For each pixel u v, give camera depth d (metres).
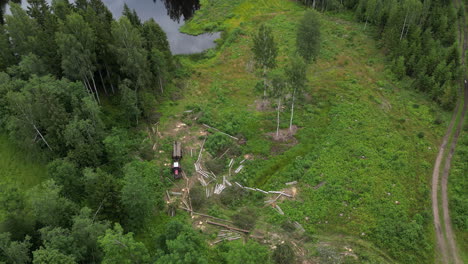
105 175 40.31
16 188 37.41
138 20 75.94
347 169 50.19
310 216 43.88
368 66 77.88
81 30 55.03
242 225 43.19
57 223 35.84
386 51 82.19
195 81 74.88
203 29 98.38
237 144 56.94
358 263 38.12
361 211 44.09
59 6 65.88
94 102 49.34
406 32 82.12
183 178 50.59
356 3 101.88
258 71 77.56
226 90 71.44
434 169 51.69
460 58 74.19
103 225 35.19
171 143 56.88
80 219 33.44
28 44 58.97
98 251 35.03
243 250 31.05
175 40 94.31
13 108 46.69
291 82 53.84
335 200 45.47
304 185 48.38
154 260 32.97
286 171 51.09
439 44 76.81
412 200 46.16
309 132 58.47
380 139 55.66
